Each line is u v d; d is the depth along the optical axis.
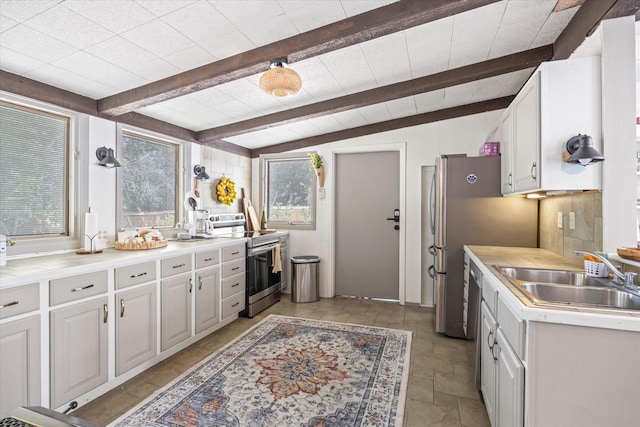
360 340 2.98
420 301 4.06
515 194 2.40
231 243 3.35
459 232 3.06
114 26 1.77
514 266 1.97
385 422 1.86
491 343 1.73
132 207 3.09
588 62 1.70
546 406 1.18
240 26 1.89
